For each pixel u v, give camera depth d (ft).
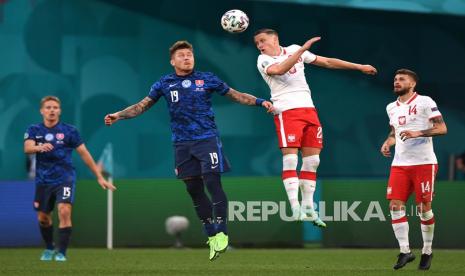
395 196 114.83
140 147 257.75
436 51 285.02
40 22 249.55
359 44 279.28
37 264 127.54
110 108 255.50
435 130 109.60
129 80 257.55
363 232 176.96
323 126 276.00
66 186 135.95
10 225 179.01
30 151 134.21
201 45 264.72
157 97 106.22
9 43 247.09
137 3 258.37
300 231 178.70
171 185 180.04
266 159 268.21
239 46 267.80
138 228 179.22
